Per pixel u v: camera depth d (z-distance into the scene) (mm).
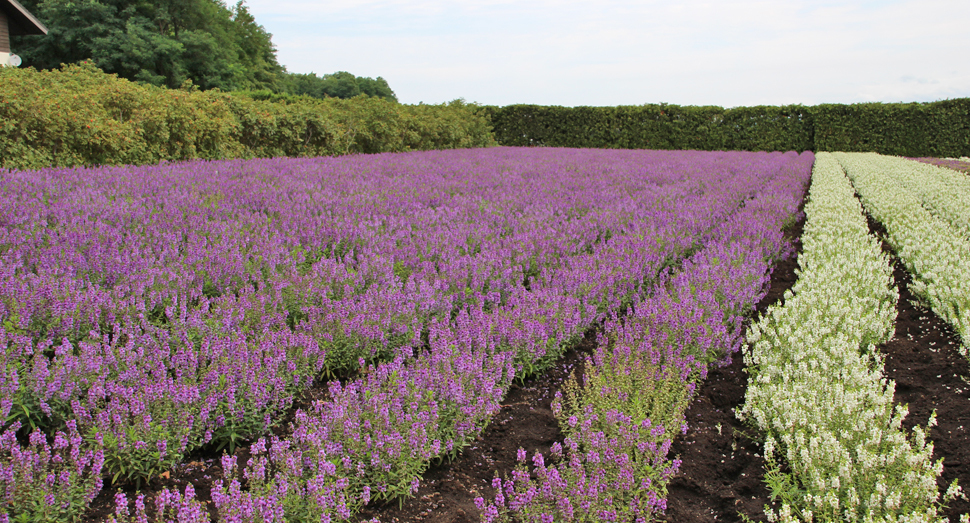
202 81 45812
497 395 4320
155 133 15391
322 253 7355
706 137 37375
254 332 4793
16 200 7973
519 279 6695
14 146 12008
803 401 3881
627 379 4301
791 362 4934
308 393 4477
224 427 3742
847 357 4691
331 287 5977
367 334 4801
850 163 24234
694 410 4598
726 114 36875
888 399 4207
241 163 14844
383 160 18578
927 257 7910
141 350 4062
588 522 3094
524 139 40406
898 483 3383
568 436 4004
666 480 3504
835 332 5461
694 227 9172
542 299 5707
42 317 4562
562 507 2973
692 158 25141
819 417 3764
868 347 5434
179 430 3459
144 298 5320
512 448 4039
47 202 8242
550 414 4488
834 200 12625
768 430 3936
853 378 4355
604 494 3221
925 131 33812
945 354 5539
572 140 39594
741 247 7883
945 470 3764
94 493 3016
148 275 5469
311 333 4832
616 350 4723
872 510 3139
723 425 4375
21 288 4785
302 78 84250
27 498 2809
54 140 12953
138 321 4883
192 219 7691
